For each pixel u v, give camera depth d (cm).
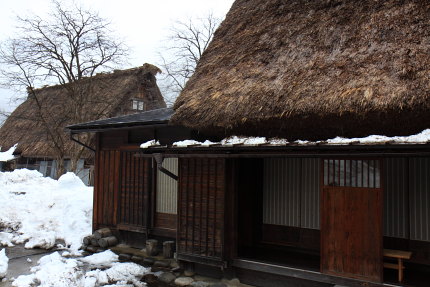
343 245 447
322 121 466
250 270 532
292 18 654
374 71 454
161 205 711
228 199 544
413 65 430
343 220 450
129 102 1891
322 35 572
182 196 588
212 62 689
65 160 1727
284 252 574
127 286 535
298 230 586
